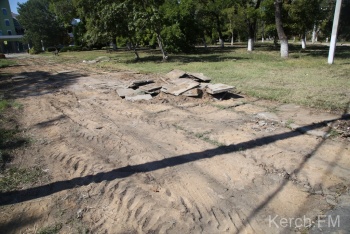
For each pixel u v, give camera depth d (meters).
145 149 4.45
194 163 3.93
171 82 8.45
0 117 6.52
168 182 3.48
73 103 7.70
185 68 13.49
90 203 3.14
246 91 7.96
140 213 2.94
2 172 3.88
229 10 24.25
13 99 8.52
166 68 13.92
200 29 24.67
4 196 3.32
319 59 15.70
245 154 4.11
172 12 22.61
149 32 21.67
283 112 6.00
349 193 3.11
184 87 7.71
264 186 3.31
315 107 6.23
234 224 2.72
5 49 54.78
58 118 6.33
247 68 12.88
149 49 33.66
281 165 3.74
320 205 2.94
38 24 39.31
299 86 8.42
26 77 13.50
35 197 3.29
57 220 2.88
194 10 25.84
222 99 7.29
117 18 16.62
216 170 3.71
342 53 19.61
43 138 5.14
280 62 14.93
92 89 9.53
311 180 3.37
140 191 3.31
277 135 4.75
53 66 18.91
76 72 14.70
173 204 3.05
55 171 3.89
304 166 3.69
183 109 6.57
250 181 3.42
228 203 3.03
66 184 3.54
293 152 4.10
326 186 3.25
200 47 34.22
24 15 39.62
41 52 41.84
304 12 21.64
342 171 3.54
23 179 3.69
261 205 2.97
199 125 5.43
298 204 2.96
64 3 35.59
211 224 2.74
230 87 7.22
